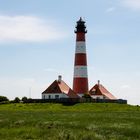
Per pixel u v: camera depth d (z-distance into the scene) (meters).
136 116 62.28
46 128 36.75
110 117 58.03
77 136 30.30
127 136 32.09
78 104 117.62
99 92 152.88
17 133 34.25
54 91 141.12
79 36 132.50
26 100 125.62
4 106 116.00
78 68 132.25
